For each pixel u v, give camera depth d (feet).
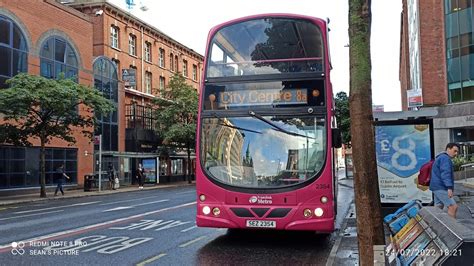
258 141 28.45
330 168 27.55
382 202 36.73
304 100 28.58
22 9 93.25
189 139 138.82
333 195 28.22
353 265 23.32
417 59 125.18
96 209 56.29
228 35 30.32
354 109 13.48
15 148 90.68
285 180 27.55
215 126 29.19
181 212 51.19
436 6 107.45
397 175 36.65
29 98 74.18
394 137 36.83
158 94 153.58
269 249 28.96
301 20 29.58
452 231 11.57
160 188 115.44
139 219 44.62
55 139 101.91
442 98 106.32
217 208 27.96
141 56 151.23
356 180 13.41
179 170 161.38
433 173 28.68
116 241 31.89
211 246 29.94
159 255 27.07
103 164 120.16
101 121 120.78
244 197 27.71
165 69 167.84
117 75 130.11
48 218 46.73
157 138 146.20
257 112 28.78
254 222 27.40
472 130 101.71
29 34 95.04
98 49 132.05
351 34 13.74
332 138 28.22
